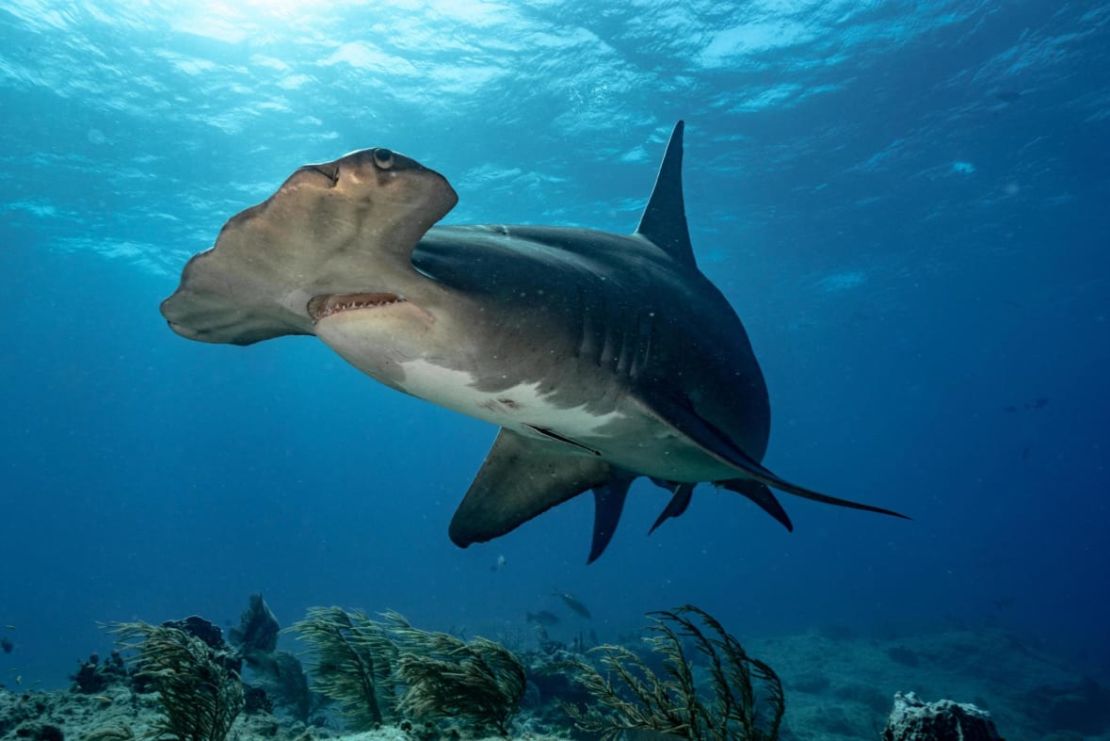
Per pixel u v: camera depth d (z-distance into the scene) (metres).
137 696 4.86
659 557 102.38
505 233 3.50
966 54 20.61
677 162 5.00
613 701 3.52
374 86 20.92
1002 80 21.89
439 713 3.69
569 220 31.75
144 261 40.59
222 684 3.88
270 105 21.91
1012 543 122.12
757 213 30.62
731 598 58.47
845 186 28.22
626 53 19.89
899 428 136.88
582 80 20.97
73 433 140.50
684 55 20.11
